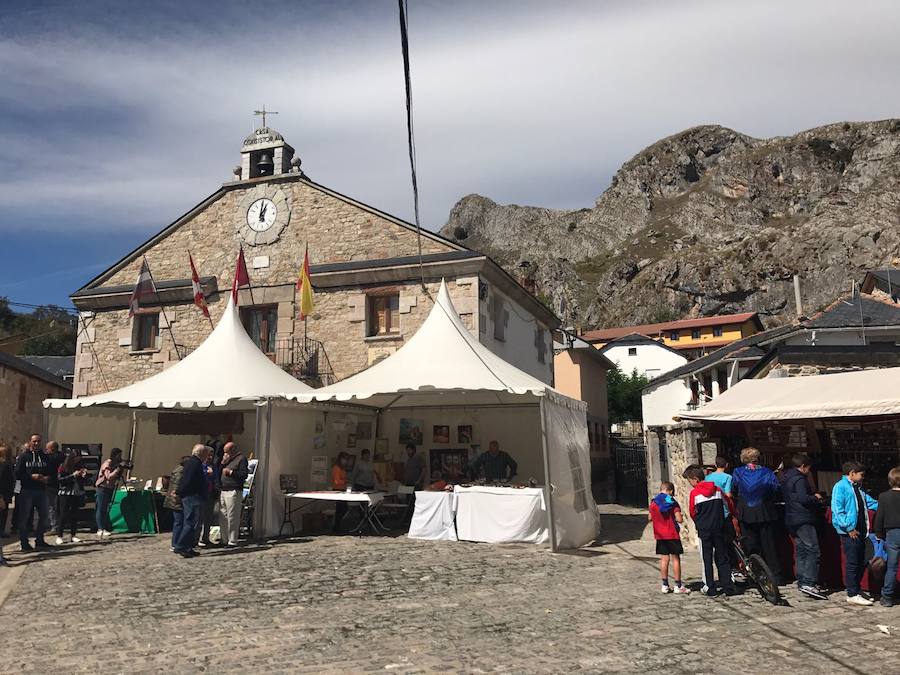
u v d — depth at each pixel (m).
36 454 9.73
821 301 92.44
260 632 5.28
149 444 14.00
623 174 156.25
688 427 10.53
